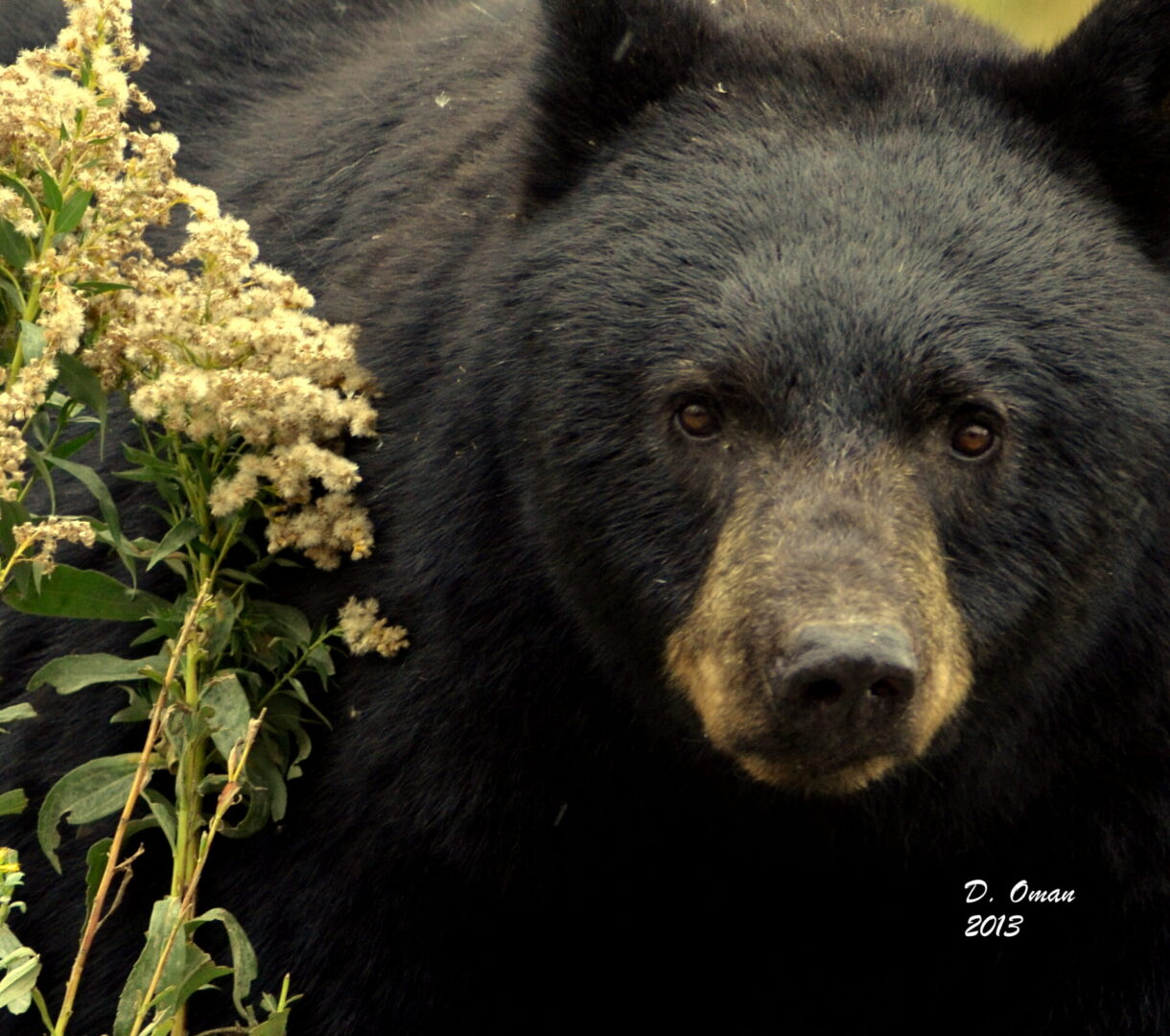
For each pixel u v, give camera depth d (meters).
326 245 9.15
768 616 6.27
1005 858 7.91
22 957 6.55
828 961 8.26
